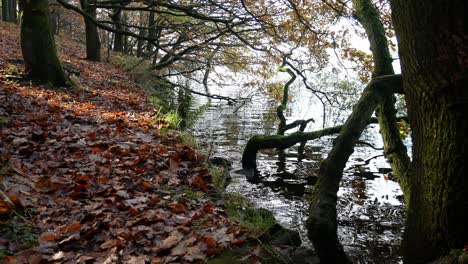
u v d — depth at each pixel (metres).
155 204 4.29
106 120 7.75
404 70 3.19
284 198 6.78
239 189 6.93
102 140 6.23
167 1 12.32
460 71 2.76
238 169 8.38
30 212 3.70
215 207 4.60
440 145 2.93
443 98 2.86
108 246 3.28
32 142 5.58
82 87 11.57
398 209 6.45
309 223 3.25
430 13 2.82
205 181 5.56
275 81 18.44
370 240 5.20
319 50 13.24
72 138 6.09
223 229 3.83
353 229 5.59
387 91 4.12
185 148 6.58
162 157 5.88
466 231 2.90
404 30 3.06
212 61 18.41
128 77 16.64
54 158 5.21
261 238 3.78
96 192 4.34
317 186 3.60
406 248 3.37
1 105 7.17
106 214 3.84
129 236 3.44
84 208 3.93
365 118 3.93
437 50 2.84
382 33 5.83
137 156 5.70
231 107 18.41
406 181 4.85
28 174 4.48
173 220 3.89
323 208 3.33
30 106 7.73
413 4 2.92
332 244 3.22
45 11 10.64
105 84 13.52
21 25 10.55
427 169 3.07
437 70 2.86
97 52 20.31
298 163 9.44
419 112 3.10
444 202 2.93
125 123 7.66
